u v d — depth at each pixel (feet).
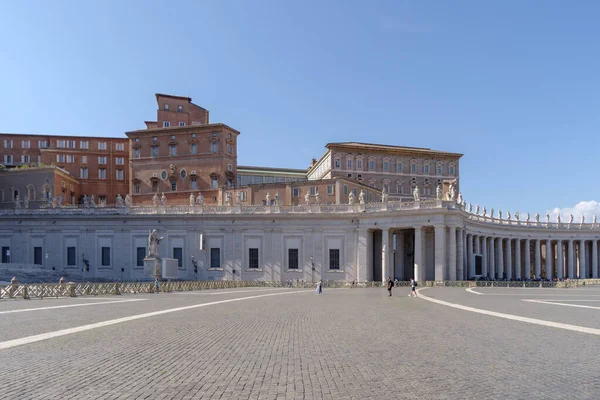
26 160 386.93
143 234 279.49
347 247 270.26
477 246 293.23
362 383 41.52
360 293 177.58
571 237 346.74
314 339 63.87
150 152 349.82
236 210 278.26
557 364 48.60
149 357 51.80
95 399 37.04
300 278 272.10
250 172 433.07
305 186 320.50
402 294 168.04
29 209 287.48
